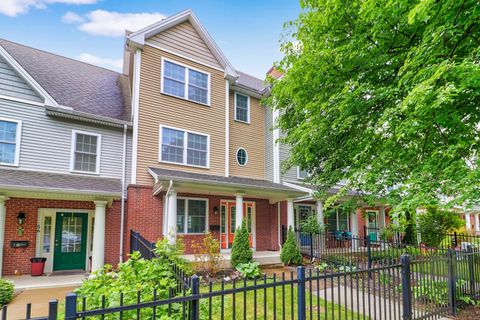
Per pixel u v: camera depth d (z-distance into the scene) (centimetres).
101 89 1313
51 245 1009
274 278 314
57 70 1252
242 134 1464
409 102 381
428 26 432
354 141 641
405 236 1477
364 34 566
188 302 276
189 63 1319
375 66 598
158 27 1233
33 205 980
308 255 1209
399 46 560
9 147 951
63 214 1042
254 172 1466
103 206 966
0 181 802
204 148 1298
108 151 1128
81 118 1075
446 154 416
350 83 552
